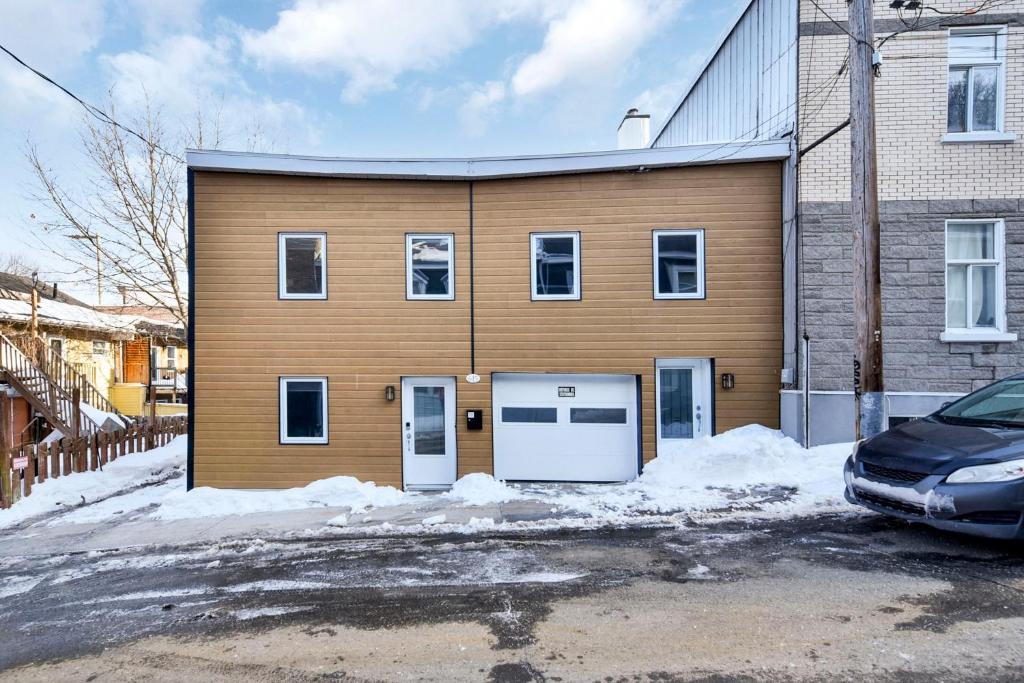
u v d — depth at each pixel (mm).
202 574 5160
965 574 4383
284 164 8812
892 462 5051
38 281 17953
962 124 8523
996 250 8352
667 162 8734
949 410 5852
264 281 9016
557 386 9164
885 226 8344
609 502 6910
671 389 9086
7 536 6621
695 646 3475
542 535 5840
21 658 3713
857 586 4227
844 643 3434
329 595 4527
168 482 10016
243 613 4258
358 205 9062
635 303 8898
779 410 8711
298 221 9023
